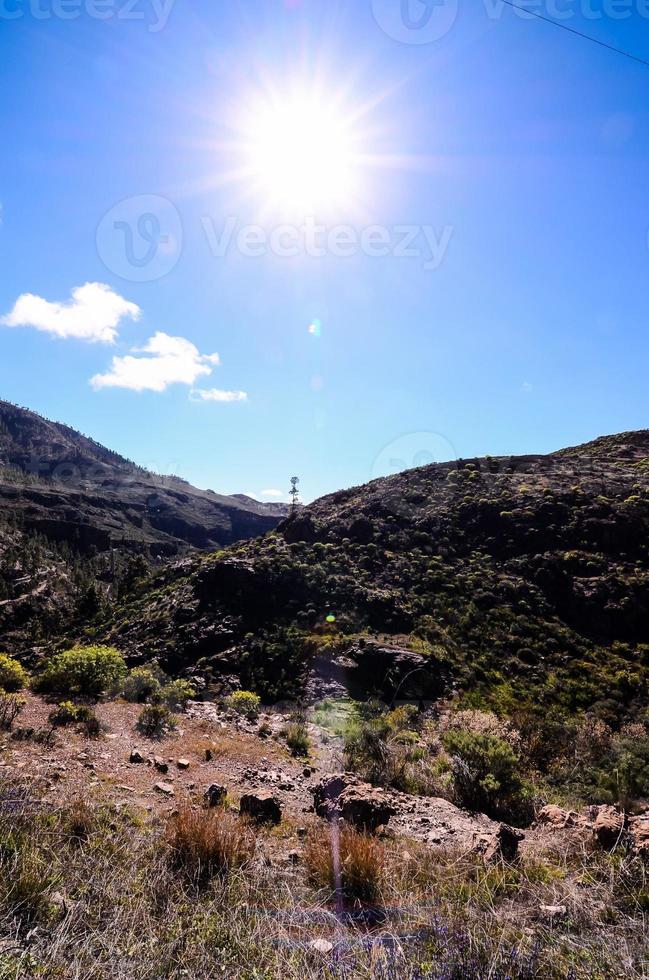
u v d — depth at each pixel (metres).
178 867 3.41
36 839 3.21
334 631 20.22
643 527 25.00
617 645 19.05
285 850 4.28
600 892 3.30
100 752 6.31
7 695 7.91
